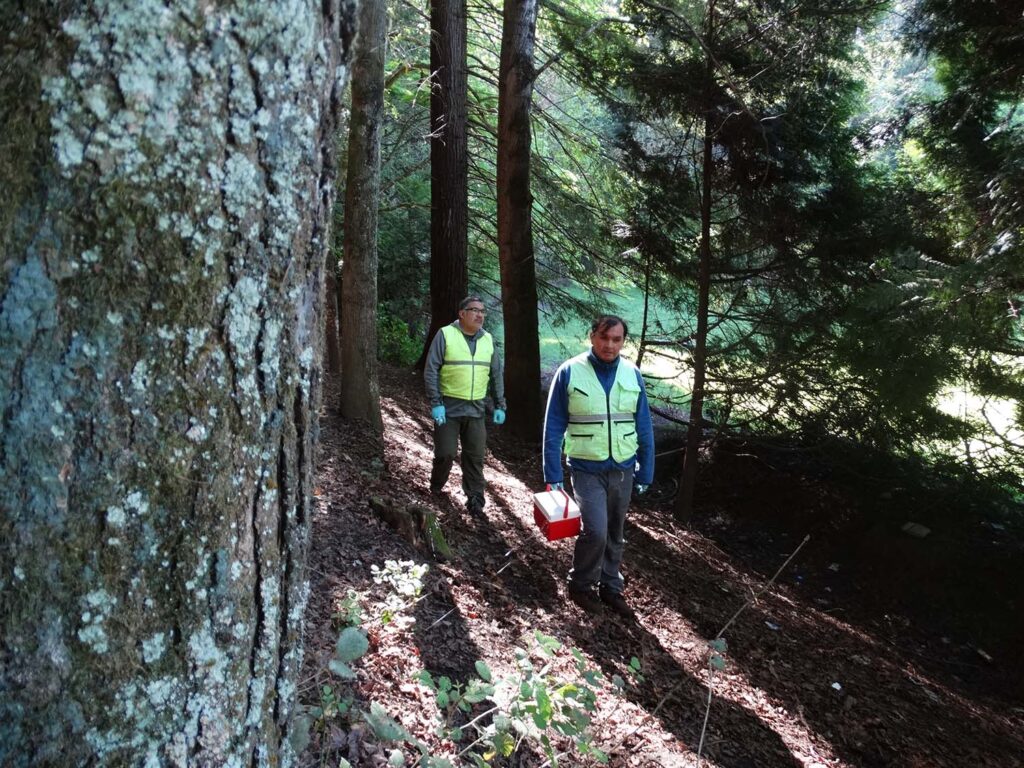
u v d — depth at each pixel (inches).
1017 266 182.7
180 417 37.5
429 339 458.3
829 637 216.7
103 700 37.4
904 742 157.4
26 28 31.5
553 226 447.8
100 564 36.2
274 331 41.4
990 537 285.3
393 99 487.8
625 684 145.6
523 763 105.7
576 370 161.2
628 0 292.4
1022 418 222.8
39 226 32.8
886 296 205.5
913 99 256.2
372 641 122.0
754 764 132.3
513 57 368.8
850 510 315.0
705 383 309.1
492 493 250.8
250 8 35.5
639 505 330.0
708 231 298.2
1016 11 215.5
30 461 34.1
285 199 39.8
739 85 261.0
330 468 217.8
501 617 156.0
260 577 44.2
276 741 48.7
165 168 34.4
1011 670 236.8
